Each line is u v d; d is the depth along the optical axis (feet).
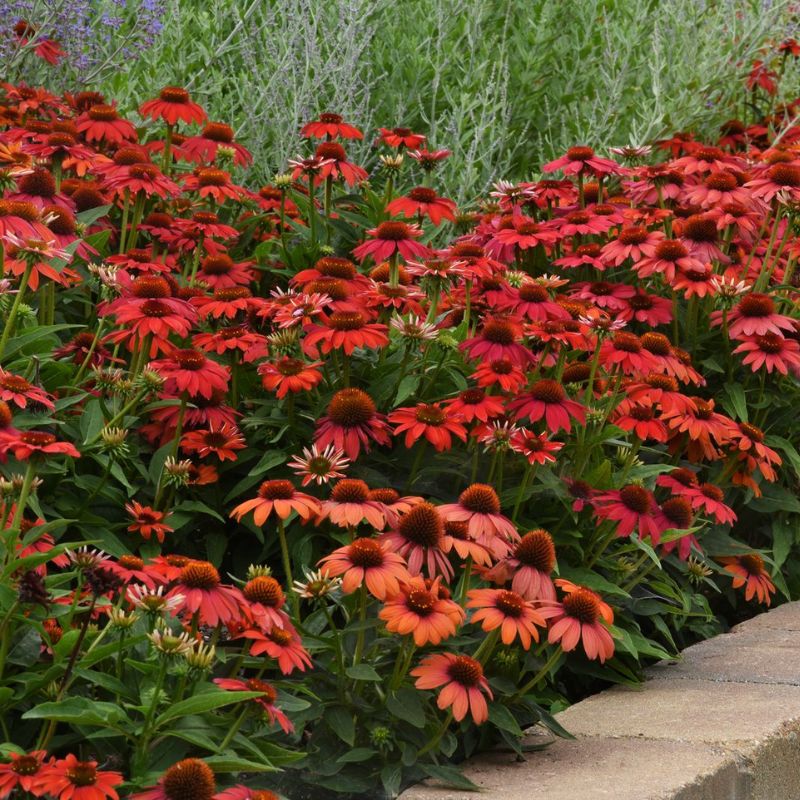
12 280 17.52
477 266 18.01
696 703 15.66
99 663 12.28
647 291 22.90
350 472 16.53
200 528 17.25
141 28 27.02
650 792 12.37
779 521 21.09
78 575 12.65
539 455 15.46
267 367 16.52
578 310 18.19
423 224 24.22
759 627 19.44
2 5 24.66
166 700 11.48
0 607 11.50
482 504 13.82
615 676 16.72
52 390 16.79
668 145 29.89
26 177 18.38
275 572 17.22
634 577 17.98
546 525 17.25
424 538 13.24
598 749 14.10
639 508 16.25
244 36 30.30
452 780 12.85
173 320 15.87
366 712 13.09
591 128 31.04
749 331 20.49
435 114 31.94
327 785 12.65
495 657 14.44
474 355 16.62
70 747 12.23
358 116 29.12
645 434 17.31
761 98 35.94
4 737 11.73
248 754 12.00
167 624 12.40
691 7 32.68
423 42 31.14
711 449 19.10
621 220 21.90
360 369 18.02
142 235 22.71
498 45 33.06
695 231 22.12
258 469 16.37
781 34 34.68
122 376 17.11
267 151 28.81
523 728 15.12
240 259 23.93
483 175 29.76
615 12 34.81
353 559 12.66
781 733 14.53
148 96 28.09
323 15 30.66
